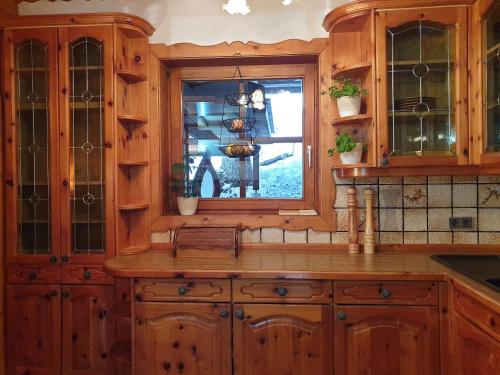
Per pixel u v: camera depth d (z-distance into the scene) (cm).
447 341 150
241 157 218
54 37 191
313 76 213
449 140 174
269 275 155
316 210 209
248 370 158
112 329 192
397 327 153
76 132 196
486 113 161
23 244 197
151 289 162
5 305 194
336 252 194
